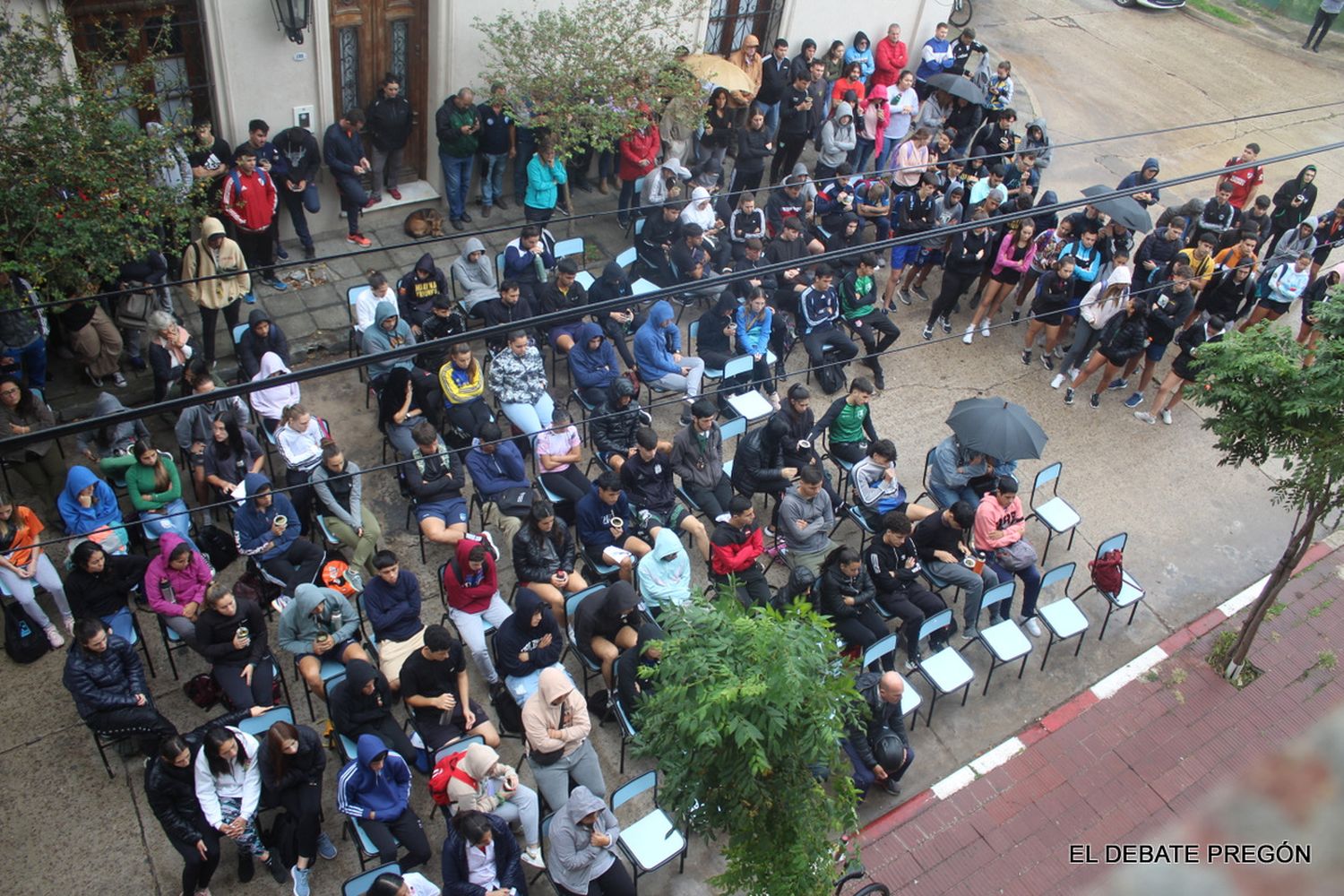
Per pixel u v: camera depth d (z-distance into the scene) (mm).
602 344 12422
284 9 12500
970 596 10945
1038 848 9867
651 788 8828
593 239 15578
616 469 11680
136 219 10477
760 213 14617
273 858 8562
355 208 14344
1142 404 14750
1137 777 10523
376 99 14078
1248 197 16922
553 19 14055
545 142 14352
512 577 11188
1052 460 13766
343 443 12320
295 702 9812
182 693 9719
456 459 11477
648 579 10164
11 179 9953
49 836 8609
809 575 10133
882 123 17594
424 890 8016
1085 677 11391
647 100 14469
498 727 9805
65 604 9836
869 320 14250
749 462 11727
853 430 12352
